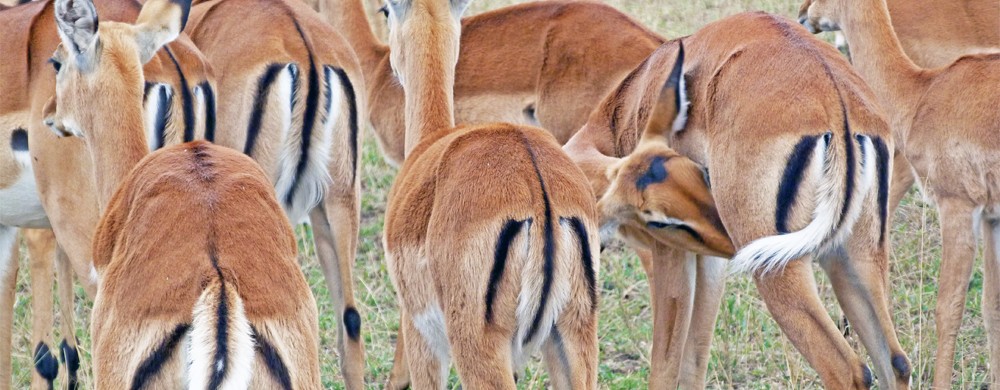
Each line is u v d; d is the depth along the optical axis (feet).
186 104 34.42
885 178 30.66
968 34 44.86
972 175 35.65
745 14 33.78
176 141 34.17
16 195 36.65
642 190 31.78
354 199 38.37
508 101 43.04
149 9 30.89
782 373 37.83
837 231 29.91
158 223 23.79
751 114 30.83
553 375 26.22
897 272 43.01
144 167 25.81
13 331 43.73
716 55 33.17
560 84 41.96
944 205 36.35
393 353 40.88
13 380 40.73
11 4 44.27
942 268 36.11
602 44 41.42
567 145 36.50
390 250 28.30
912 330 37.96
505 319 25.38
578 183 26.37
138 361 22.22
